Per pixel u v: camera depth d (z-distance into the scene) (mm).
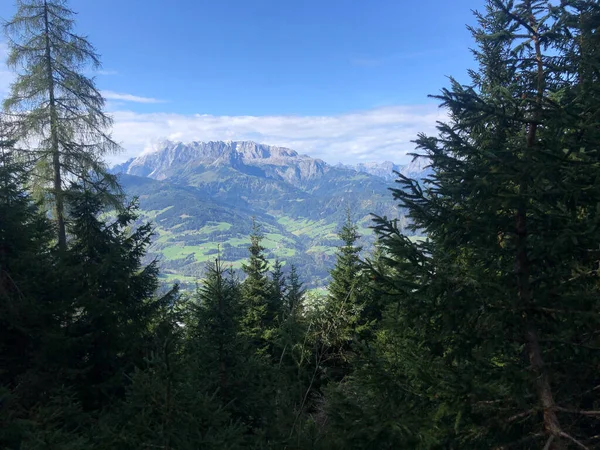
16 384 7746
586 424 4430
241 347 8977
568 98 4246
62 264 8828
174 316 10375
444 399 3910
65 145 14688
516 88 4691
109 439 5238
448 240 4566
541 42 4473
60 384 8133
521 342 4281
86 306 8844
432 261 4125
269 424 7504
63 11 14703
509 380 3904
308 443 6027
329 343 8695
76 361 8867
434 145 4480
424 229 4633
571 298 3836
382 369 4520
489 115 4309
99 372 9344
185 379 5875
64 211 14648
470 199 4383
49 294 8500
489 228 4188
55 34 14664
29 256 8219
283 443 6477
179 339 9703
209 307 8836
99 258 10195
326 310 9539
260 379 8719
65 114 14852
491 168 4164
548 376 3963
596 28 4195
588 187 3619
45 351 7953
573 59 4285
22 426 5676
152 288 10703
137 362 9469
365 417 4141
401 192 4441
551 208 4113
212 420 5867
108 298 9180
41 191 13992
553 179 3920
